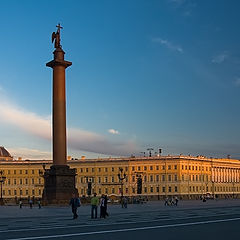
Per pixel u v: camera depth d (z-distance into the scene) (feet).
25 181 634.84
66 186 250.78
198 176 619.67
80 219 135.44
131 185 600.39
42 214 169.27
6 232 92.79
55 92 255.70
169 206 267.39
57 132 252.62
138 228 98.58
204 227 99.66
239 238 78.07
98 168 619.67
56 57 259.80
